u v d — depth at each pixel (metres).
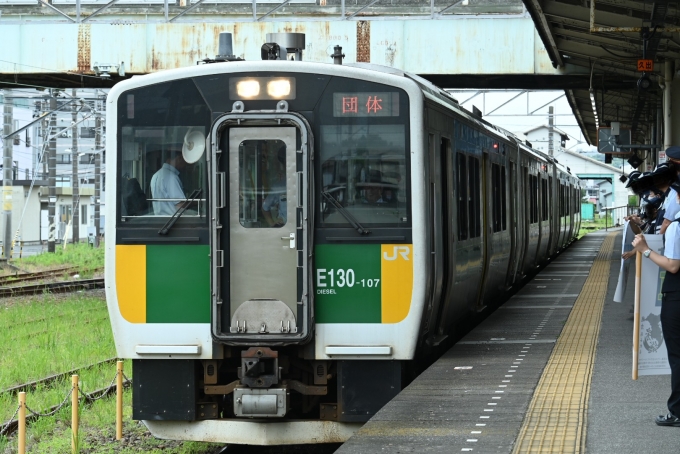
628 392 12.71
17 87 42.56
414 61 37.69
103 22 37.66
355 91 13.78
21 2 42.38
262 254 13.66
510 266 27.31
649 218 15.98
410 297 13.70
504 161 24.73
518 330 19.12
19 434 13.88
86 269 54.06
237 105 13.80
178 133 13.99
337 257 13.74
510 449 9.84
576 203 67.88
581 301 24.64
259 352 13.54
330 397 14.41
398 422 11.14
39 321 30.31
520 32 37.66
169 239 13.91
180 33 37.56
